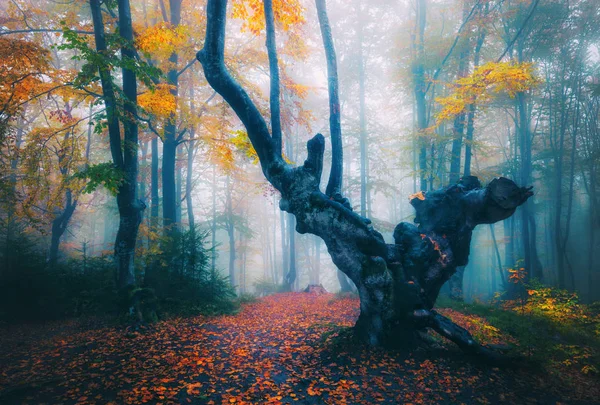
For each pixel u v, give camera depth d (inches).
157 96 406.3
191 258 429.1
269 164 263.6
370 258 241.8
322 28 295.1
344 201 269.3
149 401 165.9
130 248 359.9
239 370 211.8
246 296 586.6
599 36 794.8
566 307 360.5
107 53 316.5
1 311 322.0
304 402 171.8
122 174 324.2
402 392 183.6
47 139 412.8
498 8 686.5
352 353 234.7
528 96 800.3
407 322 239.6
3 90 386.3
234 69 492.1
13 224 438.3
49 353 236.7
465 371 211.3
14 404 160.7
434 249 261.7
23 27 444.5
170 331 301.6
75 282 388.2
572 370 237.1
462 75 677.3
